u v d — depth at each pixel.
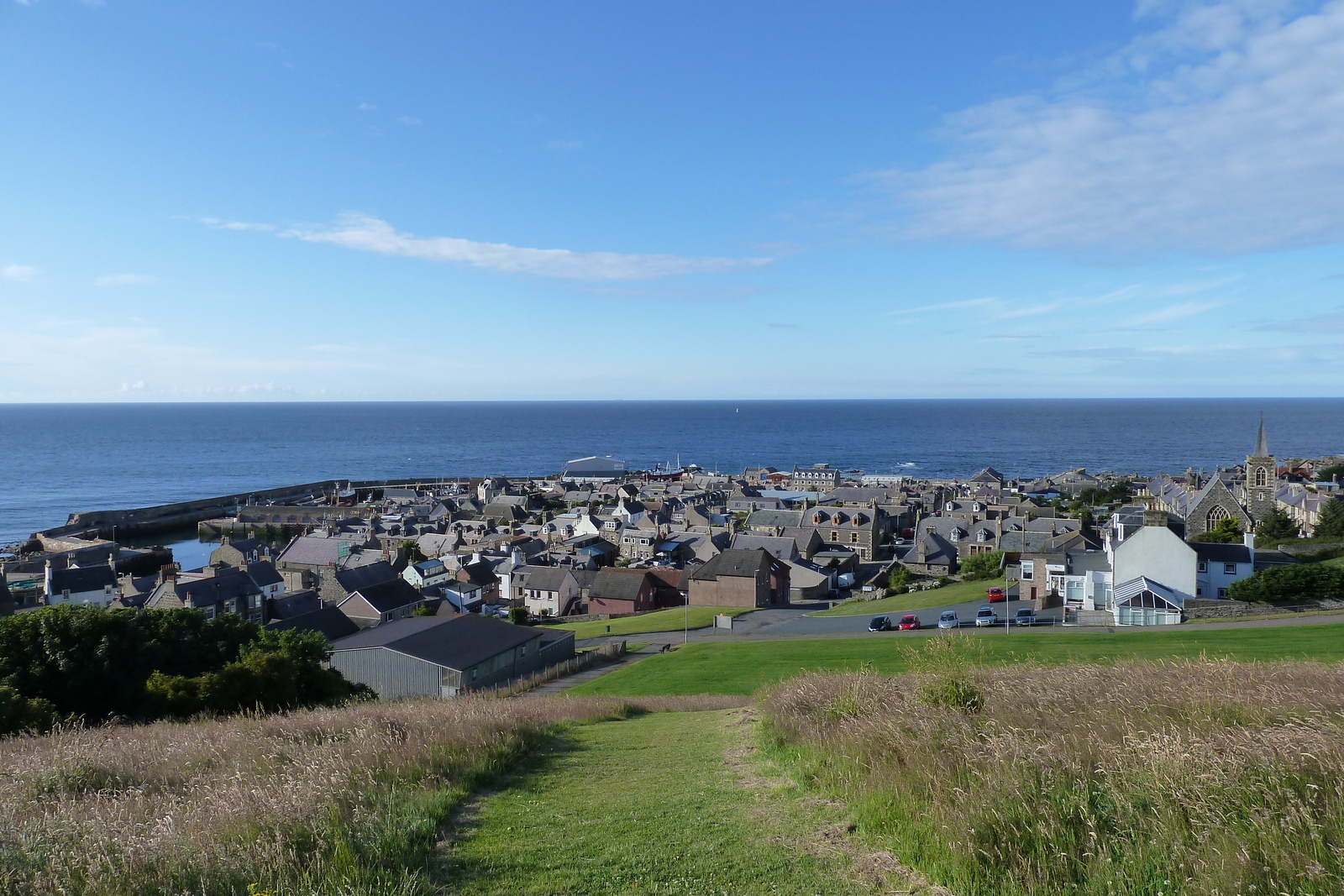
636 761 15.83
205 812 9.60
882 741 12.24
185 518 166.62
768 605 84.81
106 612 33.56
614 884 8.36
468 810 11.48
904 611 67.94
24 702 25.00
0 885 7.30
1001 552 86.94
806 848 9.38
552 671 49.22
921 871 8.34
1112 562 60.97
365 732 14.73
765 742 16.34
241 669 30.55
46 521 167.25
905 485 182.12
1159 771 8.65
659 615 79.31
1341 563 55.25
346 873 7.90
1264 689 12.70
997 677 16.61
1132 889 7.05
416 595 84.81
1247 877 6.79
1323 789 7.95
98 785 11.92
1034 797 8.65
